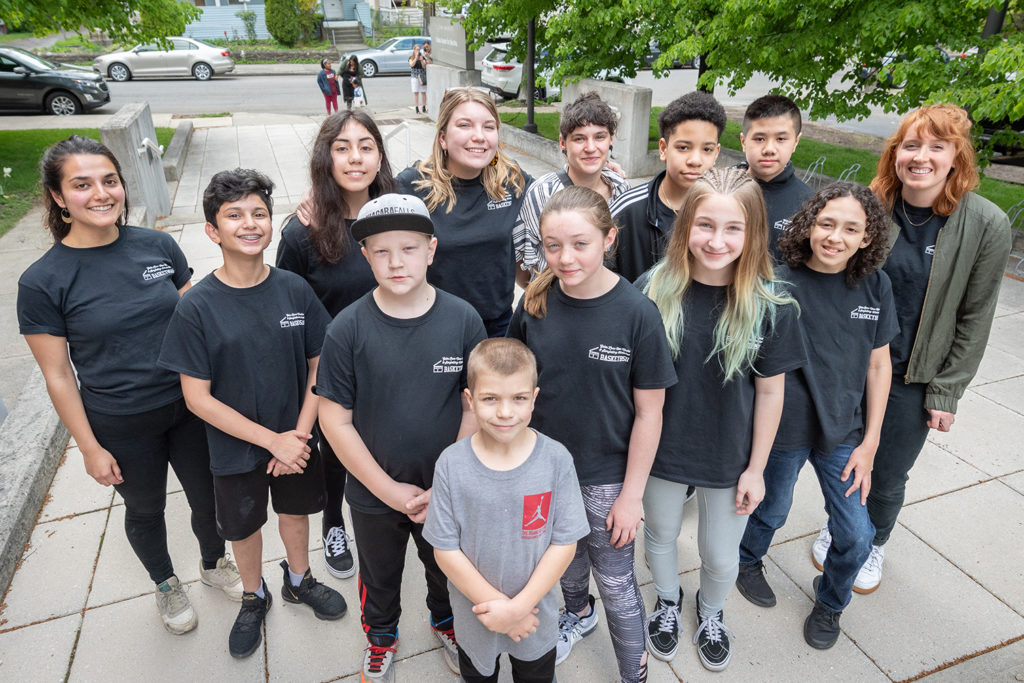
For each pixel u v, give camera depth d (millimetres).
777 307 2020
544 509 1889
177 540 3166
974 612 2742
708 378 2098
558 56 10734
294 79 23703
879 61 7180
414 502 2053
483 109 2535
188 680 2475
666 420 2189
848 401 2271
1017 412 4109
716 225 1904
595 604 2789
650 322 1979
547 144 10844
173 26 11094
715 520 2297
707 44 7590
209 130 13812
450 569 1921
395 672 2518
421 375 2051
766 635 2654
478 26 12562
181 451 2492
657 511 2361
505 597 1899
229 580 2818
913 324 2414
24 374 4746
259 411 2293
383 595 2348
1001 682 2426
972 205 2270
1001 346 4898
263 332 2221
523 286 3254
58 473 3609
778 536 3188
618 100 9625
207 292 2145
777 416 2143
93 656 2564
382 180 2531
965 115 2203
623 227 2785
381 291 2031
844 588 2496
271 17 29000
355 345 2021
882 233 2053
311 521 3346
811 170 9227
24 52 15266
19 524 3072
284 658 2572
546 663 2121
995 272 2258
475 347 1994
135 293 2283
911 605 2781
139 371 2289
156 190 8047
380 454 2123
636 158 9742
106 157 2154
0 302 5809
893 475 2627
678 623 2561
